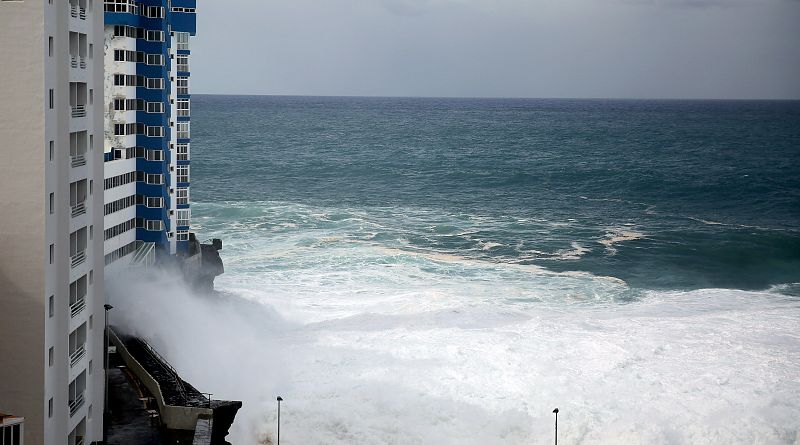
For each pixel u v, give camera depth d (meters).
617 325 83.44
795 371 70.62
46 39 42.94
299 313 89.25
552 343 76.25
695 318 86.62
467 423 61.78
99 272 51.31
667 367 71.19
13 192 43.25
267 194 174.75
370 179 199.25
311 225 138.62
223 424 54.69
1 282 43.72
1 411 44.41
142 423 54.41
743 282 113.19
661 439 59.53
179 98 90.69
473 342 76.56
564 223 147.38
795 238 136.88
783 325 84.00
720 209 166.62
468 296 97.06
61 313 46.06
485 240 130.75
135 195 85.44
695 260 122.69
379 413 62.59
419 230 137.25
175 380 59.75
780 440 60.06
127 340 69.00
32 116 42.91
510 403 64.12
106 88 81.75
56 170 44.84
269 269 107.44
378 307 90.88
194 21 89.88
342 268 108.31
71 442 48.47
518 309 92.19
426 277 105.44
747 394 65.69
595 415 62.31
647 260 121.31
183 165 91.62
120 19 80.62
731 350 75.62
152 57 83.75
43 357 44.19
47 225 43.97
